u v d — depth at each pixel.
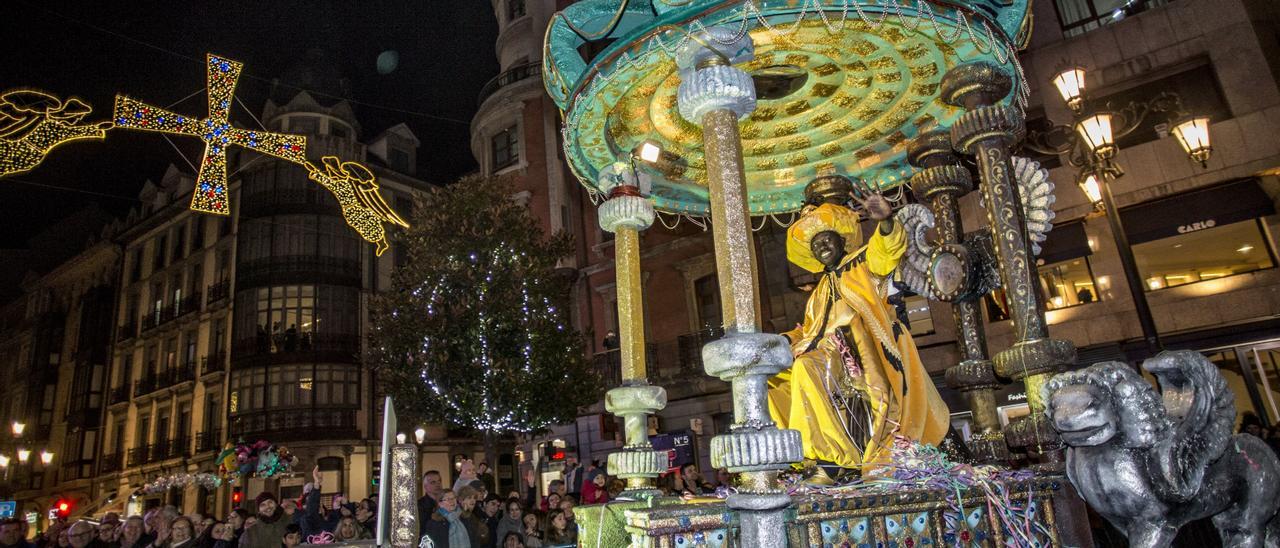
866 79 4.86
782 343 3.18
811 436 4.25
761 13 3.53
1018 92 4.57
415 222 17.03
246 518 8.61
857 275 4.78
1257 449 2.83
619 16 4.01
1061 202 14.73
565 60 4.64
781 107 5.25
